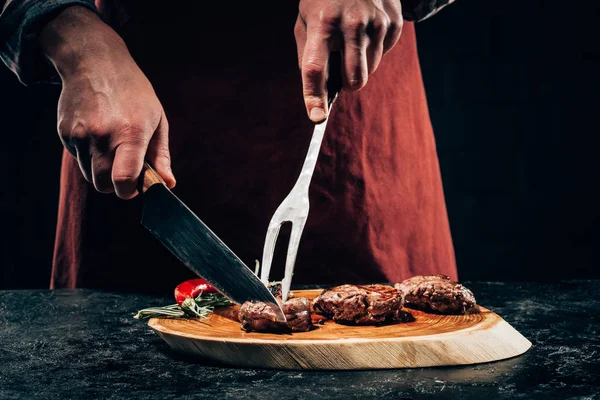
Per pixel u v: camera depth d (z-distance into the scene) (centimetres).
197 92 214
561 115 407
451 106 414
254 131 216
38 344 140
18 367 124
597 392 107
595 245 408
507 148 411
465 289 142
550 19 404
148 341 142
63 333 150
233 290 134
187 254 136
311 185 218
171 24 212
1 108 377
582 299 179
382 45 140
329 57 135
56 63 153
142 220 138
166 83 215
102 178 143
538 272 412
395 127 226
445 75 413
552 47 405
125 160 138
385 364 120
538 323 153
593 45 401
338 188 218
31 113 380
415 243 229
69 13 156
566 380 113
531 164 410
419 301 142
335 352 119
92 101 144
